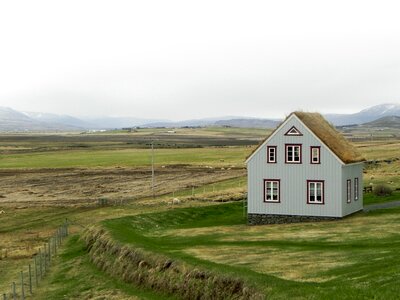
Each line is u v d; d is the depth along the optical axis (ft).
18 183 371.35
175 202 261.85
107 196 305.53
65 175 411.13
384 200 230.68
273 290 89.25
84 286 128.77
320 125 200.95
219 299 98.17
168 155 569.23
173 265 116.88
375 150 500.74
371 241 134.10
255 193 199.82
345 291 81.87
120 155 578.66
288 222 194.39
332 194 187.52
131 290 119.03
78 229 216.54
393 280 85.10
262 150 198.70
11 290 133.08
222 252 131.75
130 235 161.58
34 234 211.20
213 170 421.18
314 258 117.08
